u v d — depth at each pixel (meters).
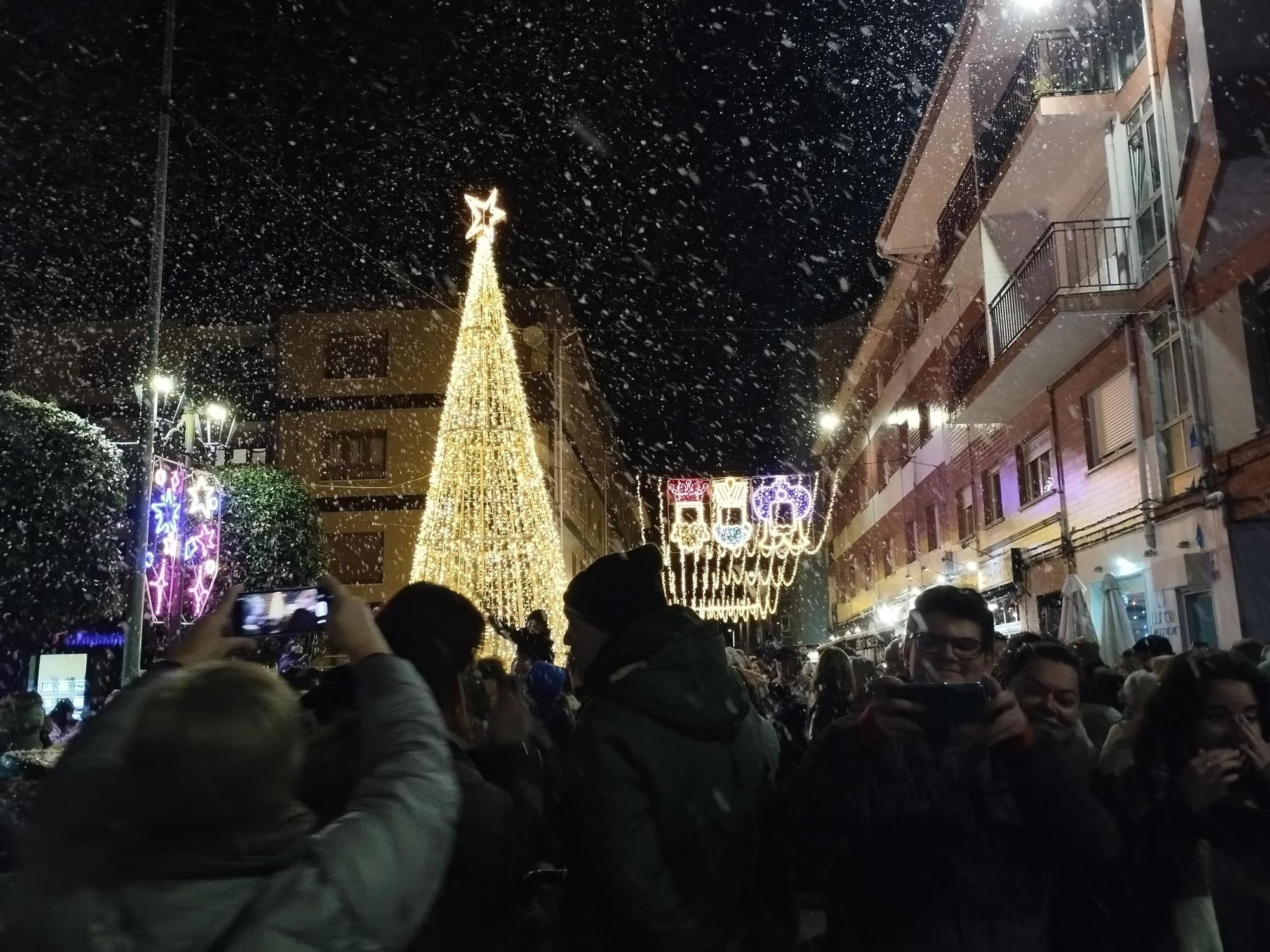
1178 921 2.71
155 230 15.00
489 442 20.28
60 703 13.02
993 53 18.00
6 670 22.59
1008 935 2.59
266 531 24.12
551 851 3.81
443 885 2.16
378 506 34.94
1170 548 13.34
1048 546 17.92
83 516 16.77
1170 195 12.62
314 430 35.59
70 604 16.86
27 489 16.19
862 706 4.53
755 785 2.81
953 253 21.20
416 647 2.71
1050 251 15.62
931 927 2.59
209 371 37.00
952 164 21.86
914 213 24.52
